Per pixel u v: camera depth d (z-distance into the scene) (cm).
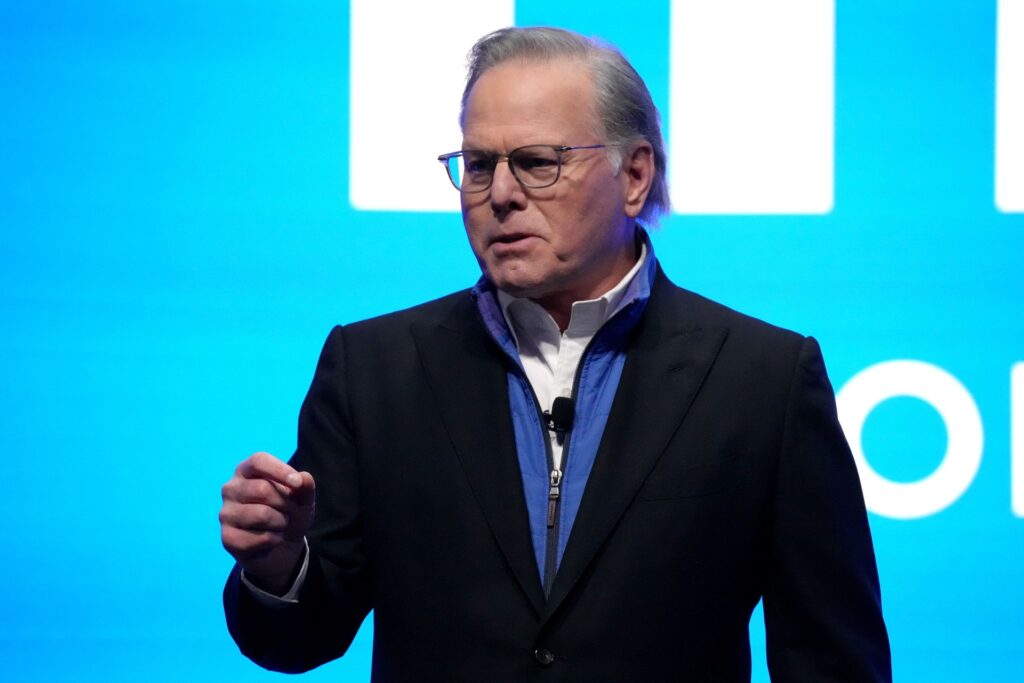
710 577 543
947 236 966
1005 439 956
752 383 569
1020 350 959
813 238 968
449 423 567
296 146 962
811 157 970
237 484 500
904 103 970
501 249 548
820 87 971
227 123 960
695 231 970
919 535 953
